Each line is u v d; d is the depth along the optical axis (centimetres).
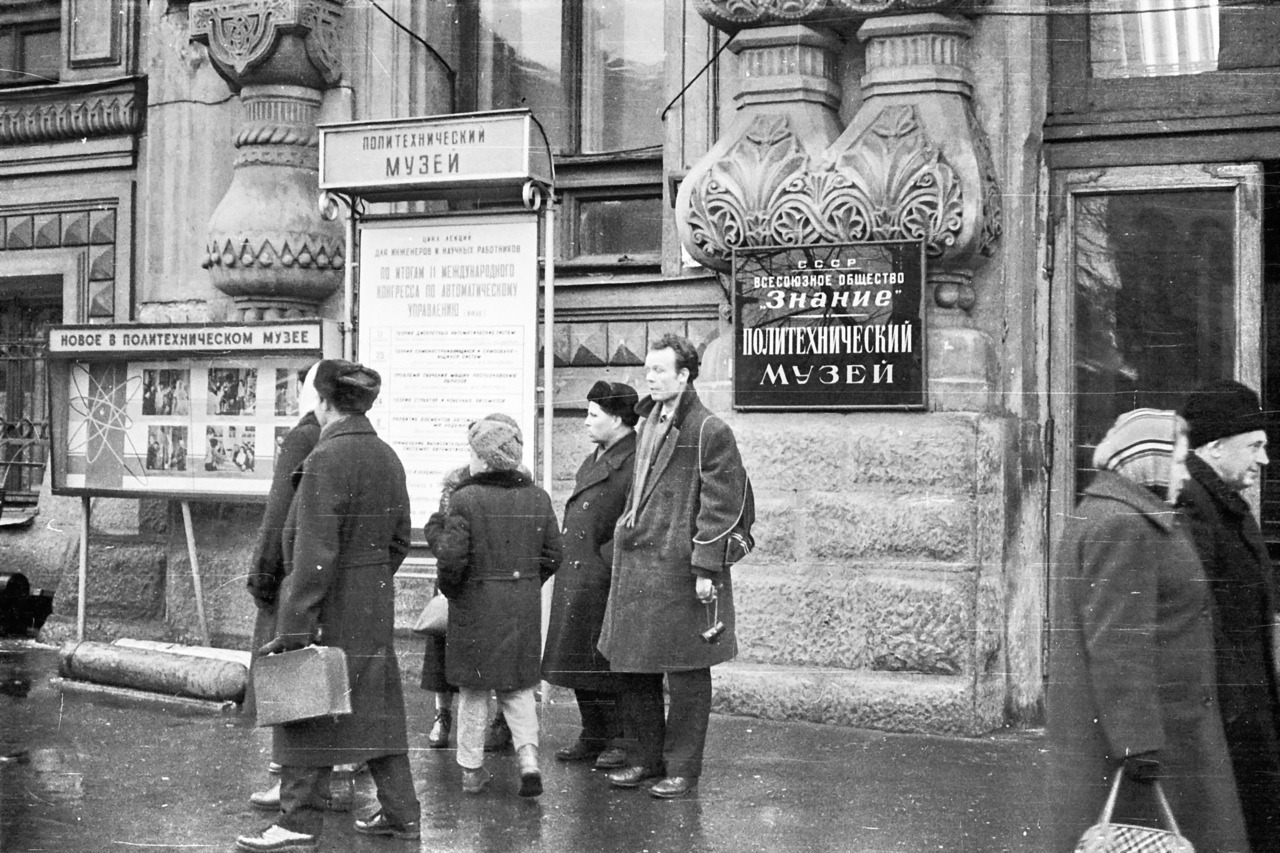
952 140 686
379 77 860
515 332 752
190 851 487
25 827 516
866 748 640
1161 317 715
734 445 555
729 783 582
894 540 683
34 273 1014
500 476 563
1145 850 331
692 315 774
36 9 1034
